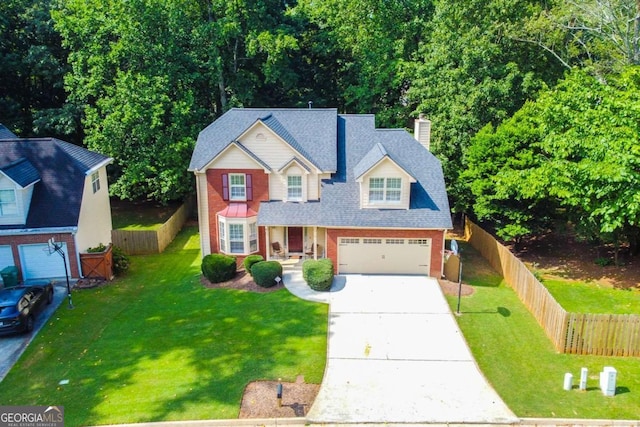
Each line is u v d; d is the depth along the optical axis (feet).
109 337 66.69
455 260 86.28
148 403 51.44
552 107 82.53
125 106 111.14
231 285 83.92
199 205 92.68
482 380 55.72
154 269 94.79
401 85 132.87
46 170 87.61
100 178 98.17
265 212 89.56
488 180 93.15
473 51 105.70
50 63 124.77
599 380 55.52
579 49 126.62
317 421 48.65
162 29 119.65
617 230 83.76
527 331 67.51
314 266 80.02
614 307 73.82
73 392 53.98
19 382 56.39
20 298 67.92
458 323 69.67
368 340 64.23
